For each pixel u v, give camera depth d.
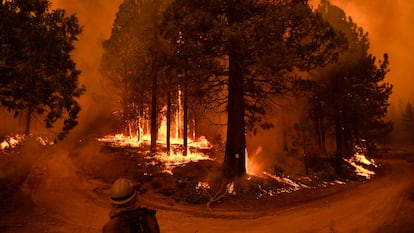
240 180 20.47
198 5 20.12
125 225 3.07
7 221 11.31
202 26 18.92
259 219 13.90
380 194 19.78
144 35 29.45
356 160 43.34
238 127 21.94
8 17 12.50
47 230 10.62
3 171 20.61
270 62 18.25
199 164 23.83
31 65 12.75
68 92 14.24
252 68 21.28
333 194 21.72
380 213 13.59
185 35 19.88
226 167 21.52
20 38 12.51
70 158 28.16
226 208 16.66
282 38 19.45
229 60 22.09
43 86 13.58
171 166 24.27
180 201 17.56
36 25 13.42
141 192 18.81
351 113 38.62
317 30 19.62
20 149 28.00
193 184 19.34
